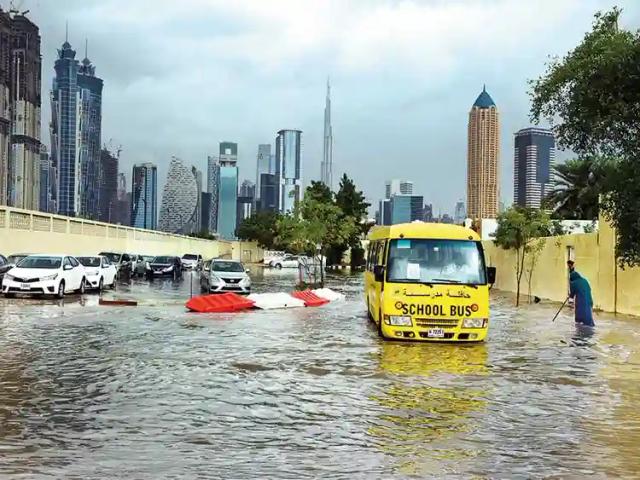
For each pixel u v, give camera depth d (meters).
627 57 10.30
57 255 26.33
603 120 10.96
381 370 11.48
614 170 11.26
